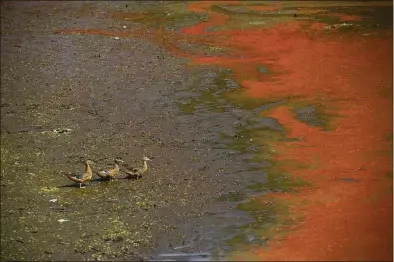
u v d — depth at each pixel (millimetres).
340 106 22859
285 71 27000
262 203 16047
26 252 13953
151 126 21469
